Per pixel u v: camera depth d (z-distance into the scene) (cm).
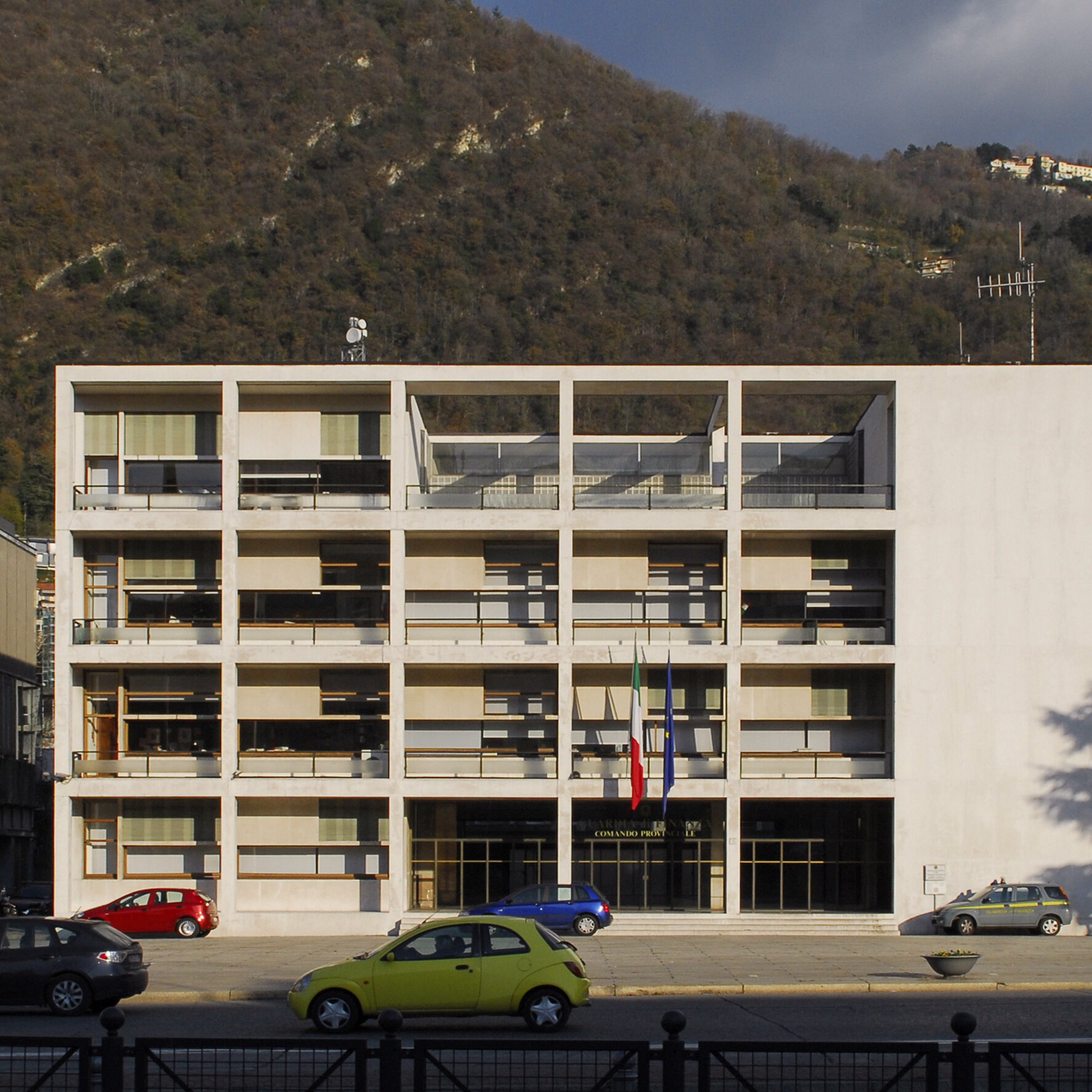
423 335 12938
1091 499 4641
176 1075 1373
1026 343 11481
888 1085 1368
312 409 4875
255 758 4688
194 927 4388
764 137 17112
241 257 14300
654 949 3922
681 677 4850
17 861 6506
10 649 6306
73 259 13875
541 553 4894
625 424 9881
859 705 4819
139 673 4816
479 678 4825
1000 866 4538
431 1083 1401
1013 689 4594
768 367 4691
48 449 11481
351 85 17325
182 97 17050
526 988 2159
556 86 17400
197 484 4866
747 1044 1352
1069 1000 2653
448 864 4775
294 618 4819
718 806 4781
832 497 4762
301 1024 2308
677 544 4891
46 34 17262
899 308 12494
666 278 13462
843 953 3762
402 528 4650
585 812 4788
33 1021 2344
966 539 4631
